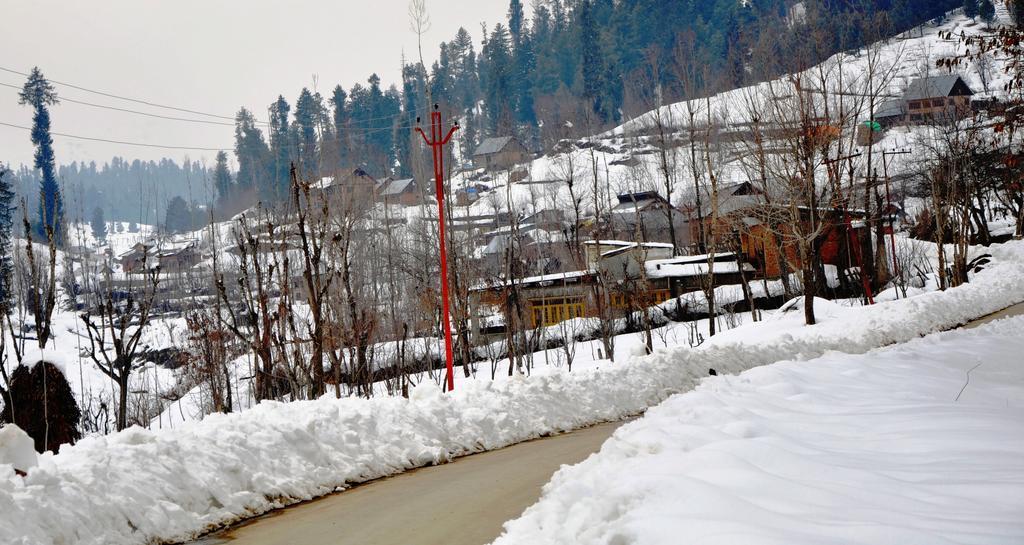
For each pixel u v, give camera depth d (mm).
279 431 11258
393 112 168500
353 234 46719
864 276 45250
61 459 9000
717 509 5766
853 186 47250
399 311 44562
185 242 96312
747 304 49031
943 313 36188
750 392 13602
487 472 11742
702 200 66188
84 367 47844
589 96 144750
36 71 108250
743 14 167000
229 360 35344
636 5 182500
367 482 11547
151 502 8664
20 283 51062
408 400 14742
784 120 42094
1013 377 17656
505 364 39469
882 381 15852
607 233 71875
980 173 59469
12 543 7000
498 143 126688
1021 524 5180
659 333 44594
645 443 8844
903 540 4828
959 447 8414
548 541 6555
